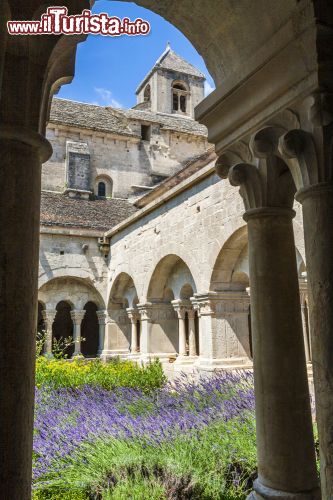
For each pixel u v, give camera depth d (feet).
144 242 41.16
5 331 5.81
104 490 12.14
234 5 9.12
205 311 30.14
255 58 8.83
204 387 21.56
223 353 29.53
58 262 50.29
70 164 71.67
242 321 30.50
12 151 6.25
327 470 7.27
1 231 6.04
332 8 7.84
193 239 32.22
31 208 6.33
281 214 10.24
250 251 10.46
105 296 52.08
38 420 17.71
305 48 7.88
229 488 12.42
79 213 63.31
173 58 99.50
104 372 30.17
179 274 37.60
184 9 10.18
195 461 13.37
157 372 30.94
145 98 102.73
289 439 9.36
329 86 7.84
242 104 9.70
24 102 6.38
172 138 87.86
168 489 11.98
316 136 8.01
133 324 47.42
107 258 52.85
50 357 39.83
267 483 9.36
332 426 7.30
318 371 7.61
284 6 8.21
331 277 7.63
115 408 20.02
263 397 9.77
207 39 10.55
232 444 14.06
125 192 81.05
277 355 9.77
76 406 20.36
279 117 8.89
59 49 7.00
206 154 48.70
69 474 13.04
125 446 14.38
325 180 7.96
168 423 16.33
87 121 80.48
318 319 7.67
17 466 5.61
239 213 26.86
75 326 51.72
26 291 6.07
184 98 99.40
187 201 33.37
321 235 7.82
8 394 5.69
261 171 10.12
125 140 82.53
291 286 10.14
